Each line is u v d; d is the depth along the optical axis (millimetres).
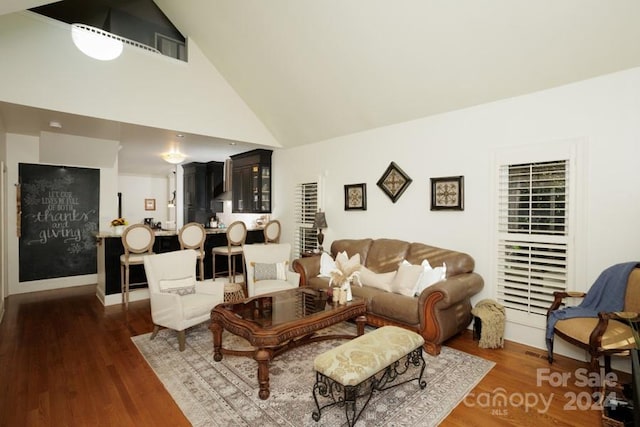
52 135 4785
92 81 3836
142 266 4977
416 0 2768
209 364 2807
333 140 5180
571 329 2473
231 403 2246
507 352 3049
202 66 4770
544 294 3145
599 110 2803
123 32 4461
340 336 3133
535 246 3172
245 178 6594
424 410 2170
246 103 5258
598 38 2521
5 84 3326
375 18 3070
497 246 3434
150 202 10000
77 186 5664
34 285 5293
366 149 4703
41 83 3516
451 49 3053
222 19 3979
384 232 4504
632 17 2316
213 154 6750
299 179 5820
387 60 3439
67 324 3760
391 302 3281
